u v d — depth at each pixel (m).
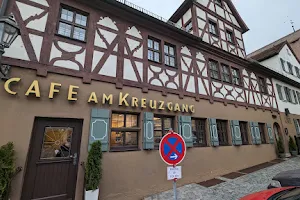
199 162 6.18
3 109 3.56
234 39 10.07
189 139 6.08
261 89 10.62
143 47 6.05
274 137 10.17
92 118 4.45
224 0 10.76
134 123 5.33
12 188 3.34
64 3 4.89
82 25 5.14
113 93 5.02
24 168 3.51
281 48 13.66
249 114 9.05
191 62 7.31
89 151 3.99
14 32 2.76
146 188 4.84
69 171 4.07
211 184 5.60
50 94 4.04
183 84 6.71
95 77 4.80
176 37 7.08
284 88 12.60
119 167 4.57
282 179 3.26
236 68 9.34
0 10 3.73
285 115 11.62
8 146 3.29
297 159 9.23
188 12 9.16
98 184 3.82
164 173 5.29
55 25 4.59
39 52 4.20
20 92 3.79
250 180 5.82
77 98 4.42
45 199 3.68
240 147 7.89
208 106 7.26
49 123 4.09
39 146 3.87
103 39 5.27
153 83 5.90
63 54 4.50
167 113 5.93
